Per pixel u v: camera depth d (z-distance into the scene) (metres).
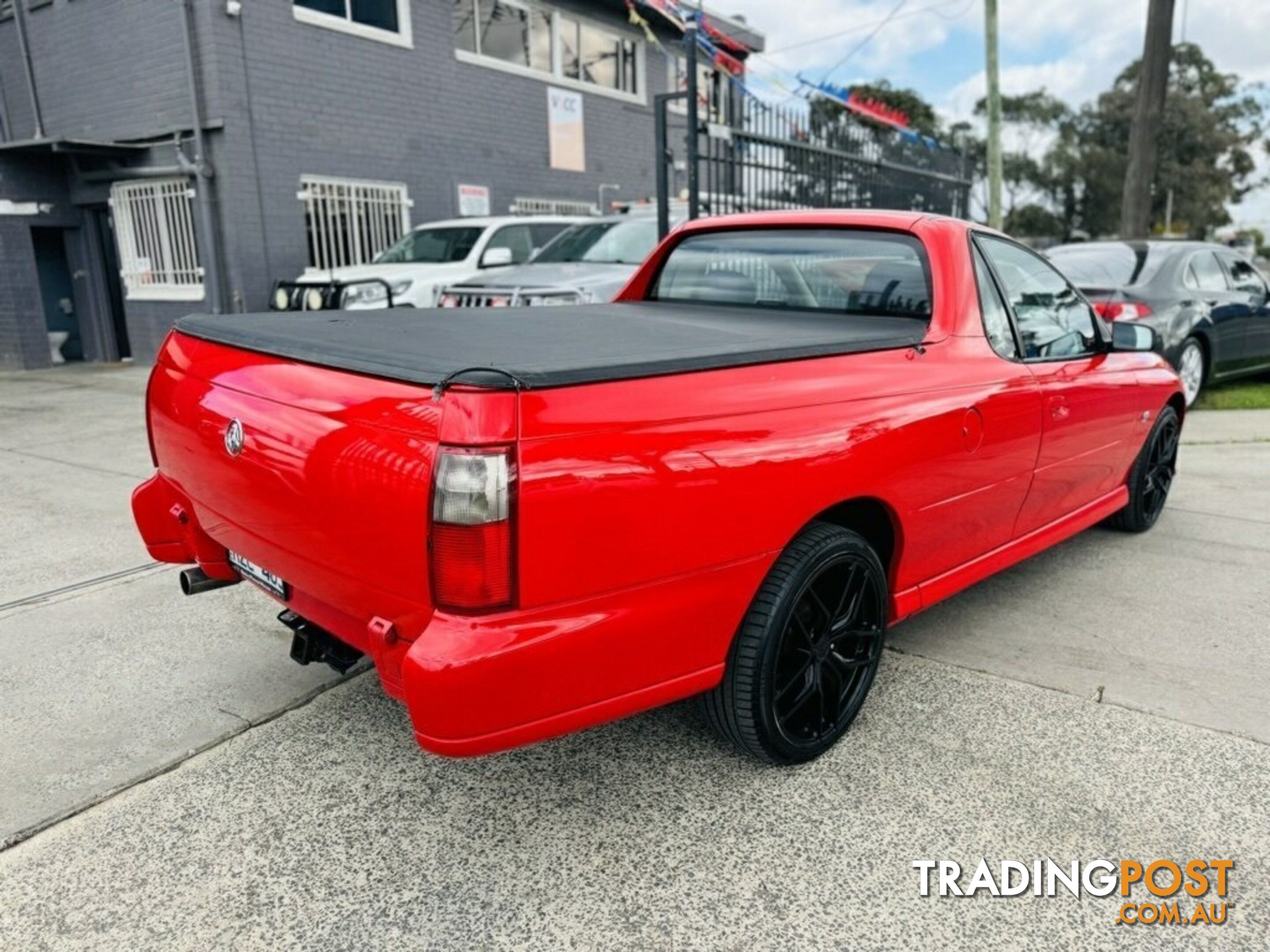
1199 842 2.39
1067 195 48.28
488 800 2.60
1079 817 2.49
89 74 11.19
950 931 2.10
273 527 2.40
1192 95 45.69
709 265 4.05
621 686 2.20
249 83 10.35
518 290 6.75
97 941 2.07
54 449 7.04
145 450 6.99
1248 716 3.01
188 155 10.59
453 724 1.96
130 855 2.35
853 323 3.33
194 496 2.81
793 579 2.52
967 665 3.39
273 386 2.39
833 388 2.60
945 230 3.38
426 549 1.93
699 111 11.99
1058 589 4.14
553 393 1.99
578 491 2.00
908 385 2.84
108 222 12.31
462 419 1.89
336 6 11.28
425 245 9.93
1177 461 6.35
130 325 11.94
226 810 2.54
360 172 11.73
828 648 2.74
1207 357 8.41
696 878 2.27
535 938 2.08
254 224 10.59
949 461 2.97
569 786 2.66
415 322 3.12
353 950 2.04
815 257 3.66
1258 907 2.17
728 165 9.40
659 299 4.27
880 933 2.09
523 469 1.92
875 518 2.95
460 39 13.14
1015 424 3.29
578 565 2.04
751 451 2.32
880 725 2.97
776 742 2.62
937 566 3.17
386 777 2.71
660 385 2.19
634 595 2.16
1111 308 7.66
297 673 3.34
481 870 2.31
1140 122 14.12
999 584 4.21
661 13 12.81
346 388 2.17
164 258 11.31
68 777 2.69
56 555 4.59
